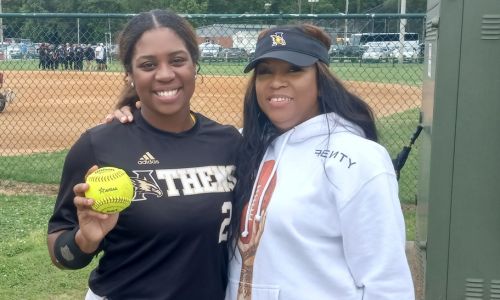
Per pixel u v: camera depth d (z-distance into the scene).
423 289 3.58
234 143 2.68
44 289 5.12
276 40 2.53
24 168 9.22
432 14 3.67
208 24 9.18
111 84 17.75
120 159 2.49
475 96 3.27
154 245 2.45
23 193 8.05
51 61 16.39
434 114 3.31
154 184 2.47
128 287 2.50
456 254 3.34
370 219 2.27
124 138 2.53
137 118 2.59
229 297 2.60
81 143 2.54
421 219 3.89
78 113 14.81
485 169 3.29
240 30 10.62
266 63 2.56
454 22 3.26
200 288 2.52
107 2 48.69
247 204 2.55
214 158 2.60
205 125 2.69
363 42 11.43
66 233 2.53
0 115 14.84
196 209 2.47
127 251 2.48
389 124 10.03
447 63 3.28
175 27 2.56
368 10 44.06
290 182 2.43
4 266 5.51
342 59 11.32
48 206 7.39
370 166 2.29
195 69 2.67
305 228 2.35
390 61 12.06
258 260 2.43
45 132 12.55
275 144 2.61
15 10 53.78
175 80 2.54
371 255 2.27
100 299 2.56
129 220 2.44
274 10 46.22
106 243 2.52
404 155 3.95
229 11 47.38
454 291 3.36
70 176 2.56
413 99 12.42
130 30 2.59
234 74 15.34
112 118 2.61
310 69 2.54
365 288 2.28
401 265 2.25
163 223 2.42
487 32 3.23
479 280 3.33
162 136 2.56
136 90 2.60
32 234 6.35
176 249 2.46
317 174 2.38
